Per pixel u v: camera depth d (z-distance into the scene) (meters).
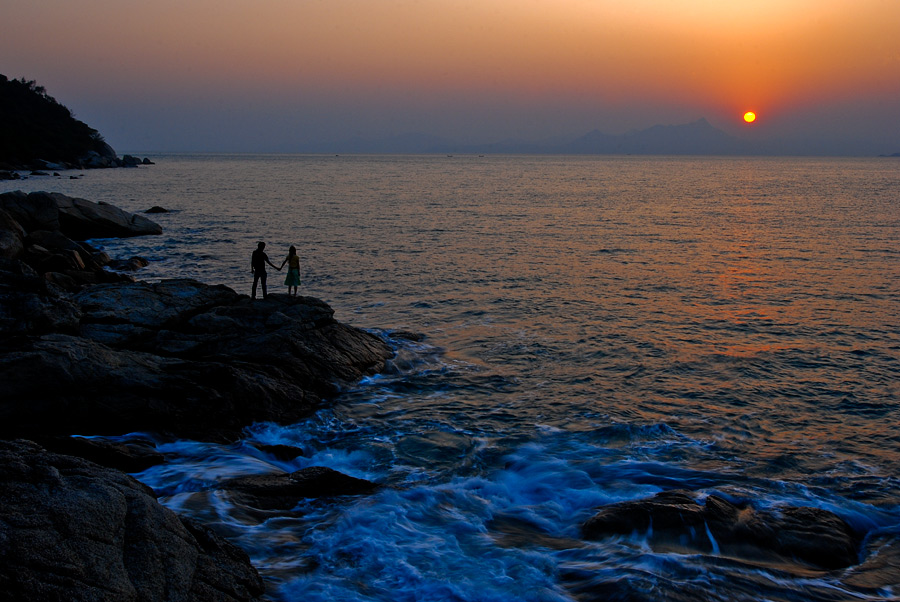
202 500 9.92
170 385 13.70
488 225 52.31
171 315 17.28
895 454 13.08
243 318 17.77
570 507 10.64
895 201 77.62
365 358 17.78
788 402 15.96
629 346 20.44
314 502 10.39
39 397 12.45
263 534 9.17
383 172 167.75
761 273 32.41
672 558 8.73
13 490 6.53
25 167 125.12
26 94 150.75
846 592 8.30
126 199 74.25
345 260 35.69
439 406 15.51
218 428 13.54
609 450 13.03
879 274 32.03
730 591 8.04
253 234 46.09
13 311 13.99
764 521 9.76
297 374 15.89
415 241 42.91
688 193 93.81
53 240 30.38
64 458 7.54
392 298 26.95
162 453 12.40
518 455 12.77
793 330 22.31
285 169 182.12
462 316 24.14
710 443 13.46
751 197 85.44
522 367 18.47
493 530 9.73
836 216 60.16
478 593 7.90
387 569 8.41
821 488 11.50
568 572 8.45
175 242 42.38
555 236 45.97
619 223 54.62
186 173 145.50
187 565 6.66
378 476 11.91
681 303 26.22
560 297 27.19
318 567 8.40
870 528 10.16
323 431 14.05
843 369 18.36
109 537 6.38
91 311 16.69
